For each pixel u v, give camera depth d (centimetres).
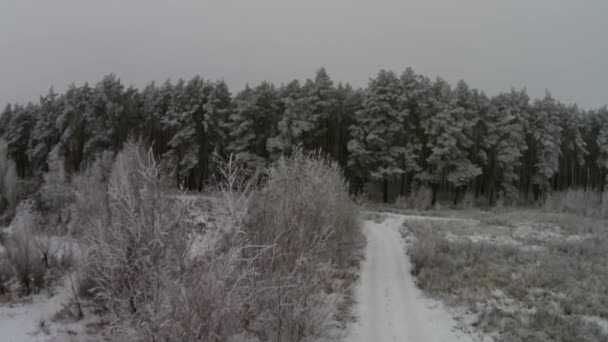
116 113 3797
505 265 1153
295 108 3375
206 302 446
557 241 1512
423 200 3167
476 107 3828
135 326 515
